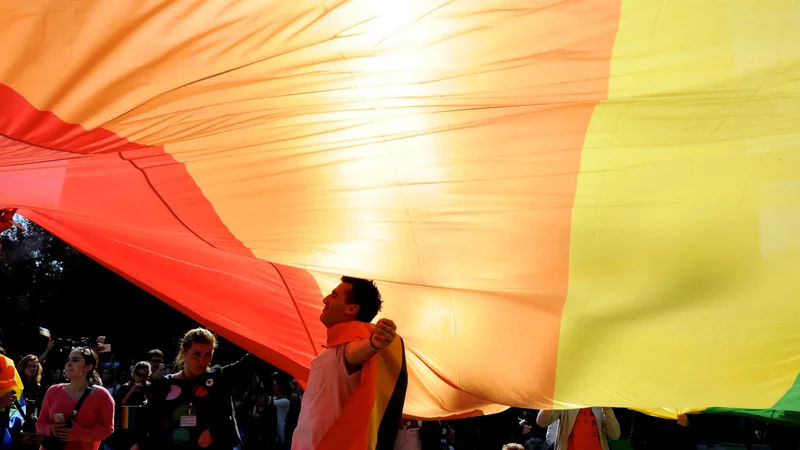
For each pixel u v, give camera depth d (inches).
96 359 261.0
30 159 125.6
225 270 189.0
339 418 134.1
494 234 161.2
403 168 148.7
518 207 156.9
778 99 140.3
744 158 152.0
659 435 426.9
